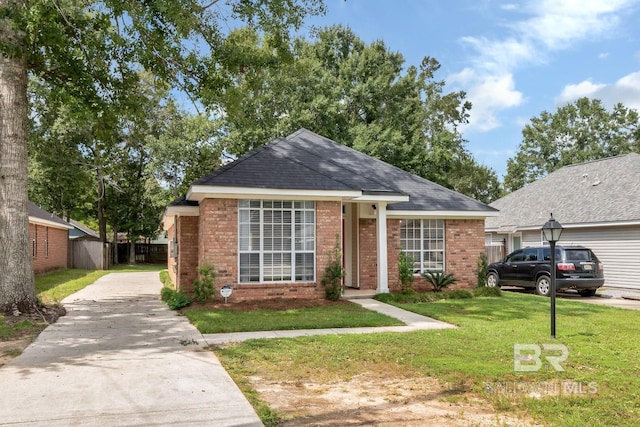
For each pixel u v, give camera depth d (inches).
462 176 2006.6
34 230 932.6
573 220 834.2
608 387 228.7
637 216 722.8
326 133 1224.2
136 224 1541.6
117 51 503.8
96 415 189.8
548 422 184.9
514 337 342.0
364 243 629.3
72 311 471.2
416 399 213.0
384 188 576.1
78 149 1274.6
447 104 1939.0
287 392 222.8
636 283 735.7
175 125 1223.5
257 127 1133.1
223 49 524.1
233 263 499.2
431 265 647.1
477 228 667.4
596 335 353.1
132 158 1473.9
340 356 285.4
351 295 563.2
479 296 597.0
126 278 938.7
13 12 395.5
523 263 693.9
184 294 548.4
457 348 305.7
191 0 449.4
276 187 494.0
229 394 216.4
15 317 409.7
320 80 1270.9
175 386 227.3
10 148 435.5
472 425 181.9
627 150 1859.0
